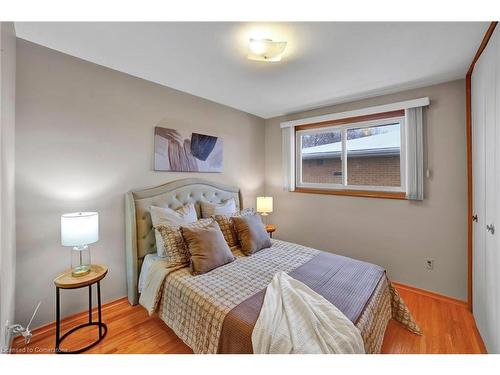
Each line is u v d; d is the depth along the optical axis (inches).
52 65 70.0
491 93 58.9
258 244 92.0
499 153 53.3
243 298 56.3
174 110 102.3
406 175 98.4
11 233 57.4
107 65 80.5
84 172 77.3
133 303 84.6
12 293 59.2
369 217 111.6
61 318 73.0
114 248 85.3
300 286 58.9
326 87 98.6
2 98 47.4
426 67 79.4
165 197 96.1
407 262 100.7
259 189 151.4
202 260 72.0
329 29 59.1
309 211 133.8
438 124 92.0
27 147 65.9
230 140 130.3
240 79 91.2
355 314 50.2
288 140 140.2
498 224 53.9
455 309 84.4
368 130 115.3
